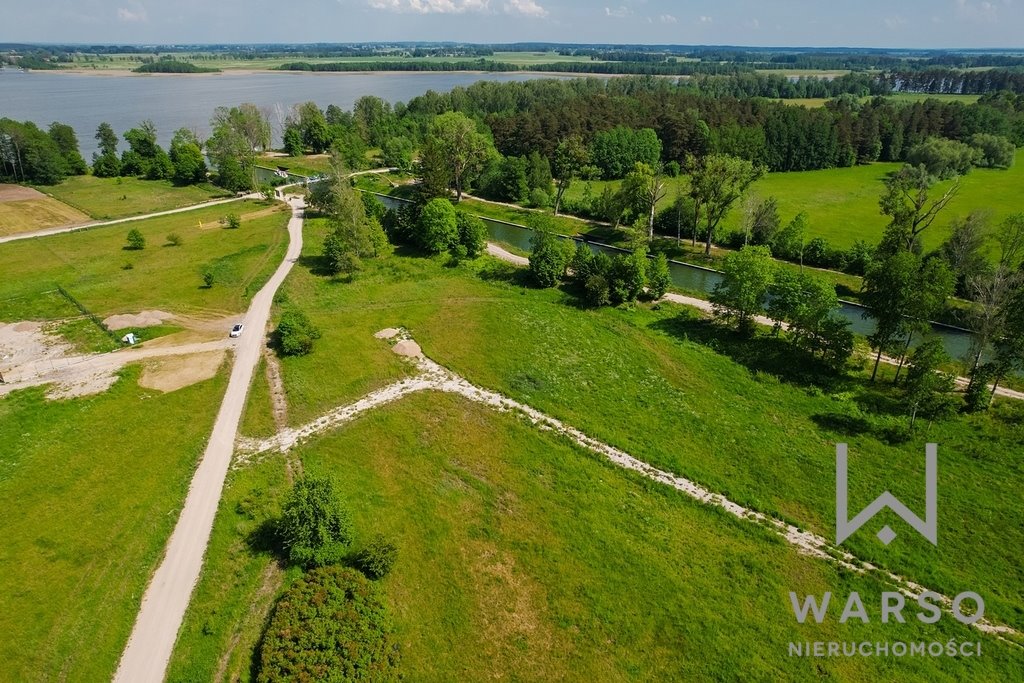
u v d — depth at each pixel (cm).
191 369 5294
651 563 3378
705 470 4125
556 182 12750
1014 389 5100
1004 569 3341
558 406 4872
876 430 4538
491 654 2891
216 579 3238
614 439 4434
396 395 4991
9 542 3434
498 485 3981
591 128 14288
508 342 5850
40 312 6366
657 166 13800
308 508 3284
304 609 2875
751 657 2861
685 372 5400
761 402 4938
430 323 6225
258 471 4069
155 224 9781
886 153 15000
